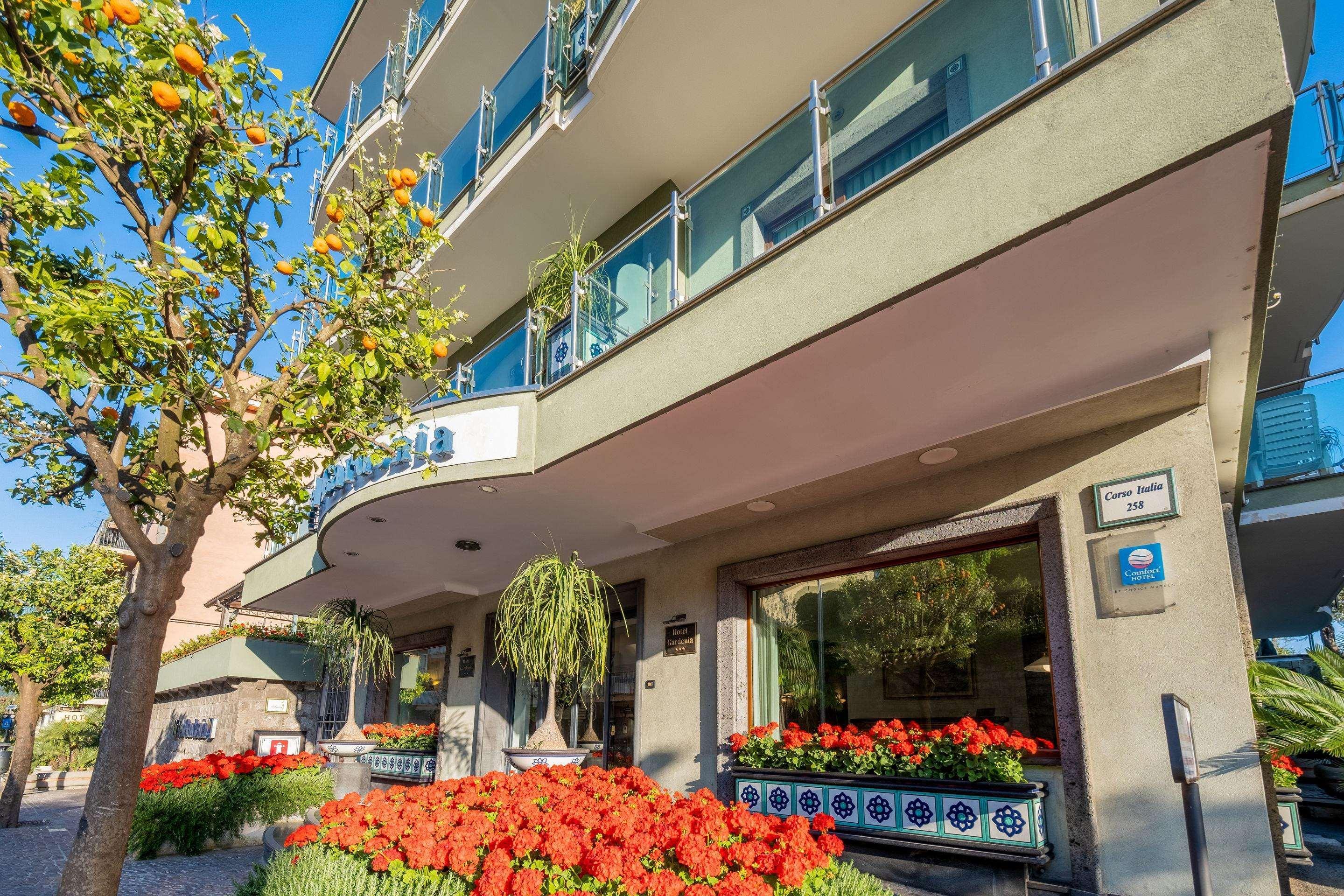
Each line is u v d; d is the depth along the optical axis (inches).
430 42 470.0
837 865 159.5
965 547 244.1
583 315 268.4
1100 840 192.2
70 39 153.5
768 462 252.5
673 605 325.1
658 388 218.7
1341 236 361.7
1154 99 131.7
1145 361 184.4
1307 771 457.1
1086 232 142.9
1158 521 198.8
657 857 149.0
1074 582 210.4
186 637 887.7
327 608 439.5
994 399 205.9
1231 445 264.4
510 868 150.3
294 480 243.4
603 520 315.0
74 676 551.2
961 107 184.5
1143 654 194.9
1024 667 223.1
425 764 460.1
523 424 264.7
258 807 350.9
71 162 165.5
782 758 256.5
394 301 196.4
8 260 165.3
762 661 291.7
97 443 171.6
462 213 395.9
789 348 183.9
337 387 199.3
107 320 145.4
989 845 200.1
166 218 179.2
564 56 341.1
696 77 304.2
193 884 267.6
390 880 162.9
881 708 255.1
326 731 635.5
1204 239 144.3
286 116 191.3
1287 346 486.3
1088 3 147.9
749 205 222.5
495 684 426.6
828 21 280.4
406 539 346.6
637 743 320.8
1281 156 124.6
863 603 268.4
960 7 188.5
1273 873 168.1
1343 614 765.9
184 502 172.1
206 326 194.5
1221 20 126.5
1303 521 355.6
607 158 348.5
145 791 331.9
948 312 168.6
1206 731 182.2
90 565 586.9
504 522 319.3
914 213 163.8
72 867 145.9
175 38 160.6
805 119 209.0
